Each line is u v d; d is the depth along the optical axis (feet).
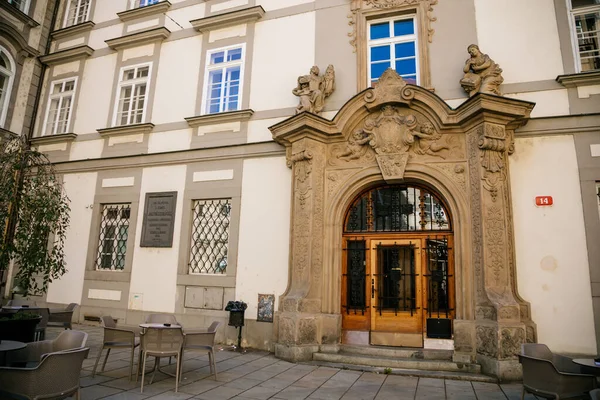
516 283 22.56
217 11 33.78
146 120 33.94
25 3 38.32
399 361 22.21
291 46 30.42
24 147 23.00
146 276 30.89
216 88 32.89
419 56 27.17
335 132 26.50
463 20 26.61
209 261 29.91
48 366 11.80
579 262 22.11
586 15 25.22
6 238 20.97
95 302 32.14
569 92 24.07
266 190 28.71
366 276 25.90
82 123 36.60
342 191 26.23
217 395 16.79
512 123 23.67
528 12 25.62
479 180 23.07
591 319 21.44
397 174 25.16
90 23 38.24
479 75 24.58
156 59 34.78
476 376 20.33
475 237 23.08
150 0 37.55
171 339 17.28
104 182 34.22
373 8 28.66
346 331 25.48
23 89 37.70
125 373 19.34
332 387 18.57
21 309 22.89
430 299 24.62
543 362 13.51
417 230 25.54
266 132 29.68
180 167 31.78
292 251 26.37
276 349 24.59
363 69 28.14
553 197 23.08
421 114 25.52
